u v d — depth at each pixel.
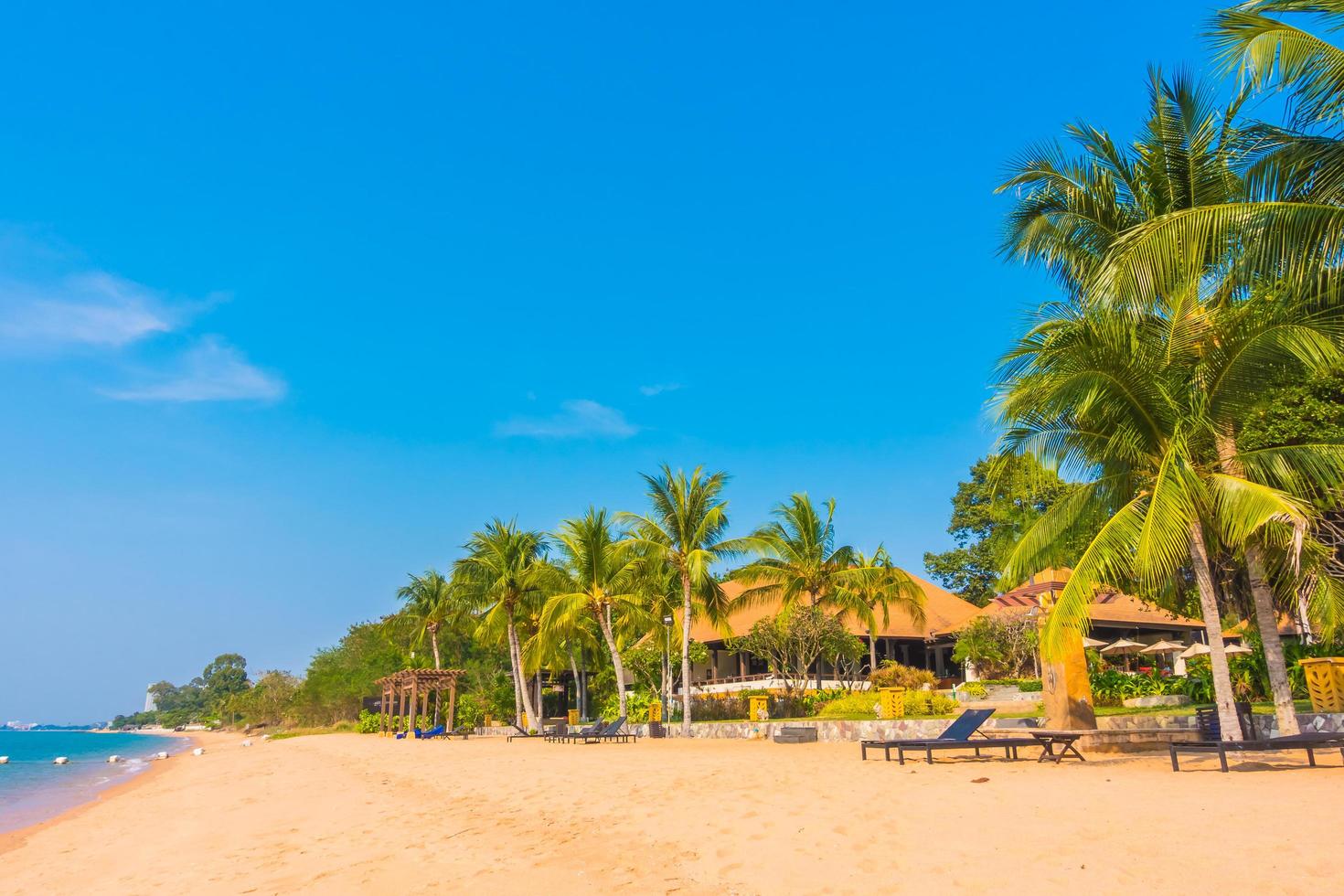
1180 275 11.85
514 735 36.72
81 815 20.44
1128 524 12.99
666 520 30.31
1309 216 11.05
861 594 35.84
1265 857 5.93
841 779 12.30
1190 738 15.09
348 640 74.31
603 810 11.13
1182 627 37.50
